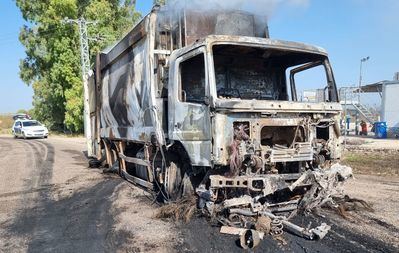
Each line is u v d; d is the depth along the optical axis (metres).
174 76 6.74
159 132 7.18
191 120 6.16
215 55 6.76
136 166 9.52
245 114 5.63
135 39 8.10
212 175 5.71
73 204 7.95
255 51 6.57
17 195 8.91
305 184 5.83
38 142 27.14
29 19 36.19
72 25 33.34
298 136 6.21
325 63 6.77
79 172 12.10
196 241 5.39
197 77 6.41
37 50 37.00
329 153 6.30
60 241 5.68
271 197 6.28
